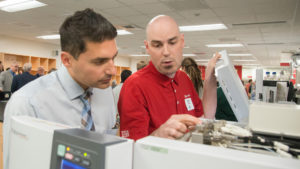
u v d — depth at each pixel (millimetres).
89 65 636
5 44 7473
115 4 4102
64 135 376
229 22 5188
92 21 605
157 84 930
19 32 6879
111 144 336
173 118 604
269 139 513
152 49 867
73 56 642
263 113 589
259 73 3205
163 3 4012
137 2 3986
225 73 814
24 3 4344
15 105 714
